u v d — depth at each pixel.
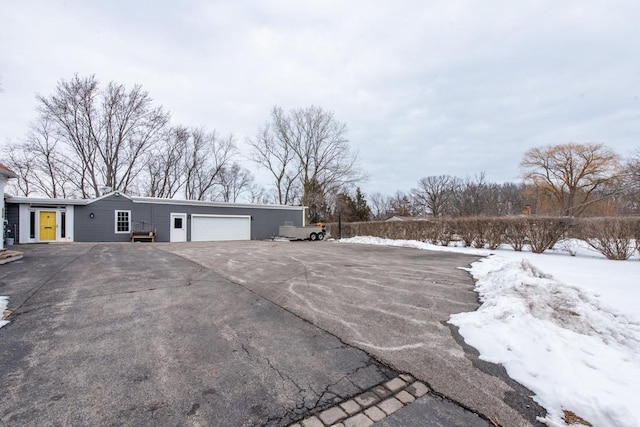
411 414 1.99
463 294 4.98
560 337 2.87
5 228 13.10
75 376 2.39
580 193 25.67
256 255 10.33
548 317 3.36
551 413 1.96
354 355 2.82
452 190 45.88
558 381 2.26
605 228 9.20
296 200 31.22
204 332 3.35
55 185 23.03
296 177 31.34
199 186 30.17
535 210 26.92
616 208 17.06
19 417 1.89
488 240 12.62
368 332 3.37
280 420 1.92
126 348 2.92
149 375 2.42
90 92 23.50
